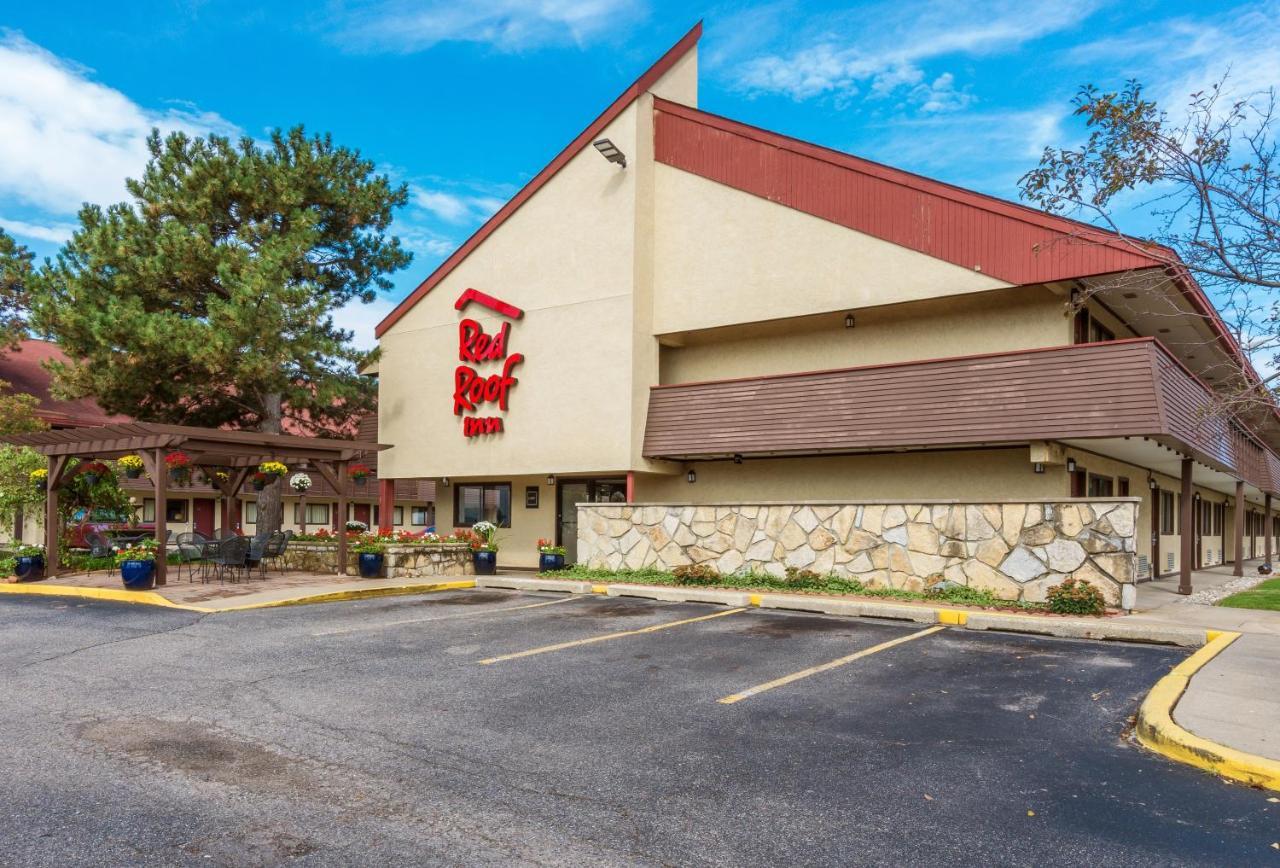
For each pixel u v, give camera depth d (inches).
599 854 160.6
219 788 196.9
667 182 722.2
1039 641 383.9
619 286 706.8
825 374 628.7
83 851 161.8
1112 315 649.0
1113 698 279.1
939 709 266.4
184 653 366.6
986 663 335.6
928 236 589.0
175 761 216.8
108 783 200.2
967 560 493.4
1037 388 533.0
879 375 602.9
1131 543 441.1
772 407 644.7
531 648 373.4
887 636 396.5
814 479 672.4
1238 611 463.2
